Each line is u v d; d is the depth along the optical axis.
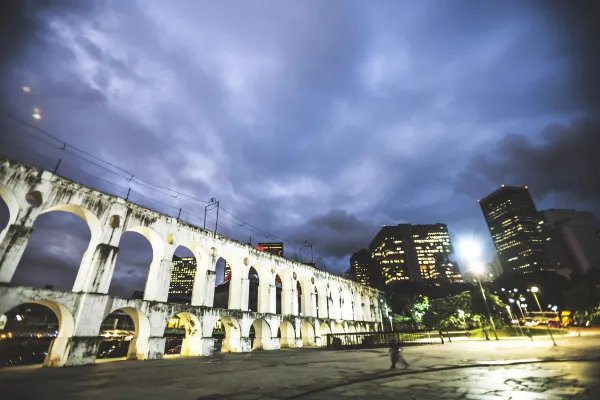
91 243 22.22
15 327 41.50
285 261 40.47
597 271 87.00
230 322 31.38
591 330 47.75
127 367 18.47
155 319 23.77
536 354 19.53
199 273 29.36
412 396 9.73
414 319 65.38
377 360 20.58
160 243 26.17
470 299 55.66
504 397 9.00
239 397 10.34
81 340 19.27
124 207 24.05
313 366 18.30
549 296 86.38
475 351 23.45
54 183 20.44
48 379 14.05
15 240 18.05
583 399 8.26
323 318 44.16
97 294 20.73
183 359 23.05
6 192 18.55
